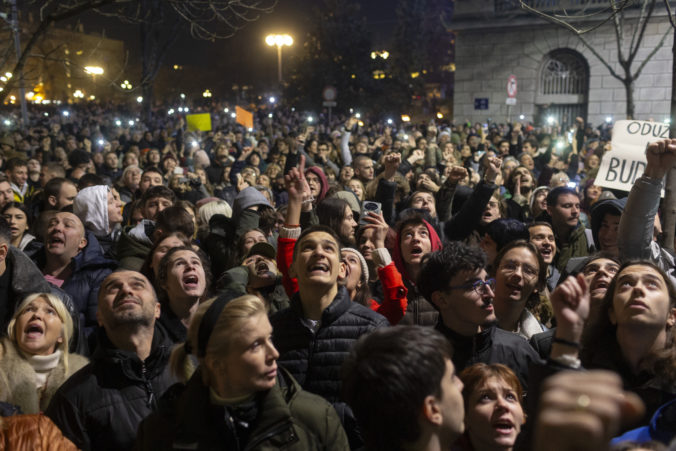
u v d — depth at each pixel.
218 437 2.34
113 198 5.83
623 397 1.26
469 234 5.93
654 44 28.12
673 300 2.74
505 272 3.72
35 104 35.88
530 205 7.41
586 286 2.01
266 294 4.24
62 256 4.73
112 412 2.79
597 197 8.12
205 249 5.50
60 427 2.79
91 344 4.14
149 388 2.88
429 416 1.90
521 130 27.22
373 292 4.94
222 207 6.30
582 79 30.62
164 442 2.36
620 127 5.71
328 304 3.29
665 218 4.90
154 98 76.31
